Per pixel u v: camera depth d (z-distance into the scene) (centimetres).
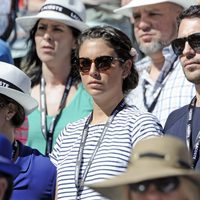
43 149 2177
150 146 1208
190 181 1188
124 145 1688
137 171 1198
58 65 2291
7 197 1301
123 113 1748
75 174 1708
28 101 1786
